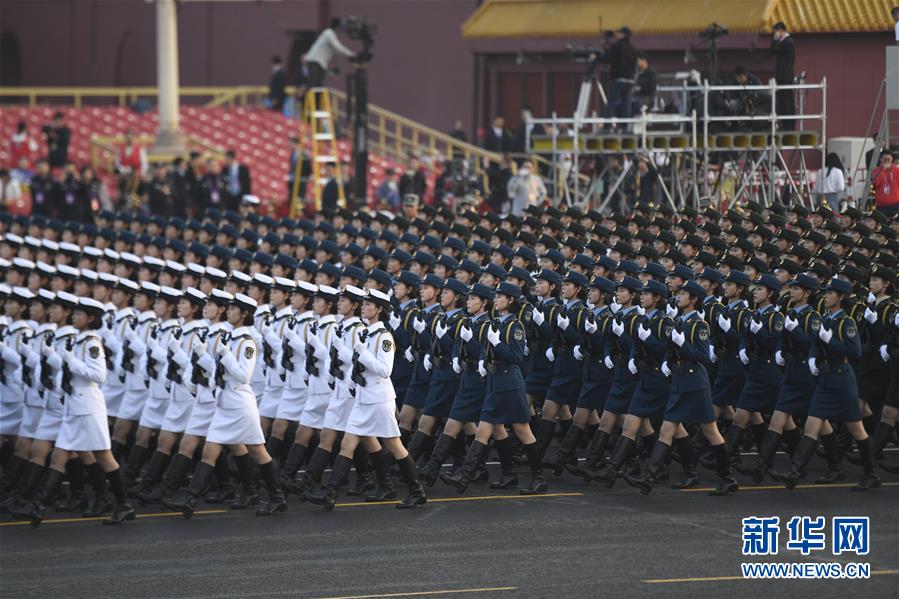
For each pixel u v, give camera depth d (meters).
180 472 33.72
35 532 31.84
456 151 80.81
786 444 38.19
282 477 35.00
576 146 55.66
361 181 65.25
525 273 38.22
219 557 29.27
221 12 107.75
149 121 95.12
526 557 28.89
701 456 39.19
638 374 35.66
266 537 31.02
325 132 82.19
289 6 104.81
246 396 33.44
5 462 35.69
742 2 70.75
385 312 38.53
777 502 33.84
